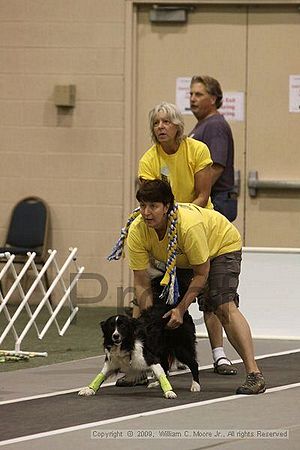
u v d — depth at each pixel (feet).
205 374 30.96
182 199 30.37
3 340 36.94
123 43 48.49
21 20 49.01
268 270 38.96
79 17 48.65
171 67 48.49
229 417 24.14
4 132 49.42
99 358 34.04
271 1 47.34
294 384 28.78
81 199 49.11
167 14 48.11
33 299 48.70
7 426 23.12
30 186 49.37
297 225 48.03
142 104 48.85
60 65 48.85
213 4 47.83
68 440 21.72
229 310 27.71
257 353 35.06
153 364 26.73
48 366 32.42
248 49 48.03
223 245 27.78
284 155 48.11
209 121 34.14
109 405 25.64
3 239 49.73
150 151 30.37
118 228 48.91
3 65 49.26
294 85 47.85
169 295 26.71
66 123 48.98
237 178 48.21
